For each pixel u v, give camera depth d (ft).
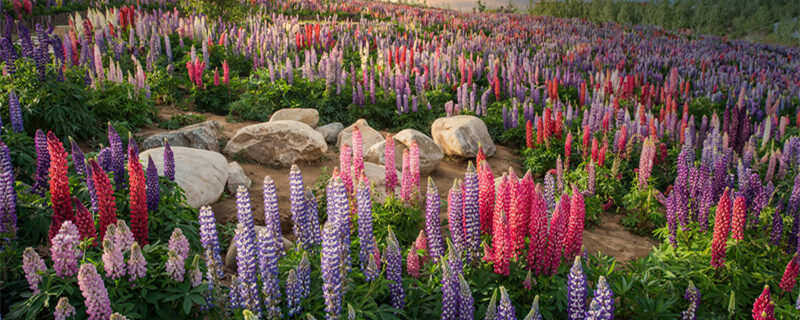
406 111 52.90
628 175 39.68
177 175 26.96
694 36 169.99
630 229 33.09
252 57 67.00
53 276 14.14
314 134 38.01
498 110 55.67
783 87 88.89
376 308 15.67
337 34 90.63
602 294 14.02
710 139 41.50
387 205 24.84
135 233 17.78
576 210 17.84
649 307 18.02
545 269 17.39
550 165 41.70
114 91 41.22
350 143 41.47
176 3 109.09
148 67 54.54
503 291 13.93
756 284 20.56
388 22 127.13
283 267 16.33
